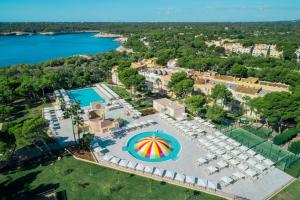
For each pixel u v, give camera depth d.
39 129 64.62
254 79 122.31
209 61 165.00
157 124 88.81
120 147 72.81
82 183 56.94
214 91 98.06
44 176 59.41
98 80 144.62
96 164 64.25
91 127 83.19
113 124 83.81
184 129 81.44
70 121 90.88
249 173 58.84
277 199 52.41
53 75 124.62
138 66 154.12
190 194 53.59
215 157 66.88
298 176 59.78
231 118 94.00
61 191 54.31
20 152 69.75
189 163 64.81
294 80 124.56
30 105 108.12
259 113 84.12
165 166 63.41
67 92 126.00
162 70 143.88
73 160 66.25
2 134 63.03
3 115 89.75
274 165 63.94
